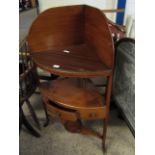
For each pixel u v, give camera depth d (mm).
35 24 1162
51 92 1250
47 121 1507
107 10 1654
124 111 1297
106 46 984
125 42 1166
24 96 1327
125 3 1651
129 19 1635
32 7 1632
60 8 1180
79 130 1345
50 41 1243
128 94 1189
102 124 1536
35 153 1320
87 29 1229
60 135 1454
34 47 1202
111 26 1470
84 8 1214
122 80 1279
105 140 1363
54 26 1216
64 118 1195
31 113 1481
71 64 1051
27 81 1344
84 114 1136
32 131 1436
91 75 974
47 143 1393
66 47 1285
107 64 1004
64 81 1383
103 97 1206
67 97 1198
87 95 1221
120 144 1365
